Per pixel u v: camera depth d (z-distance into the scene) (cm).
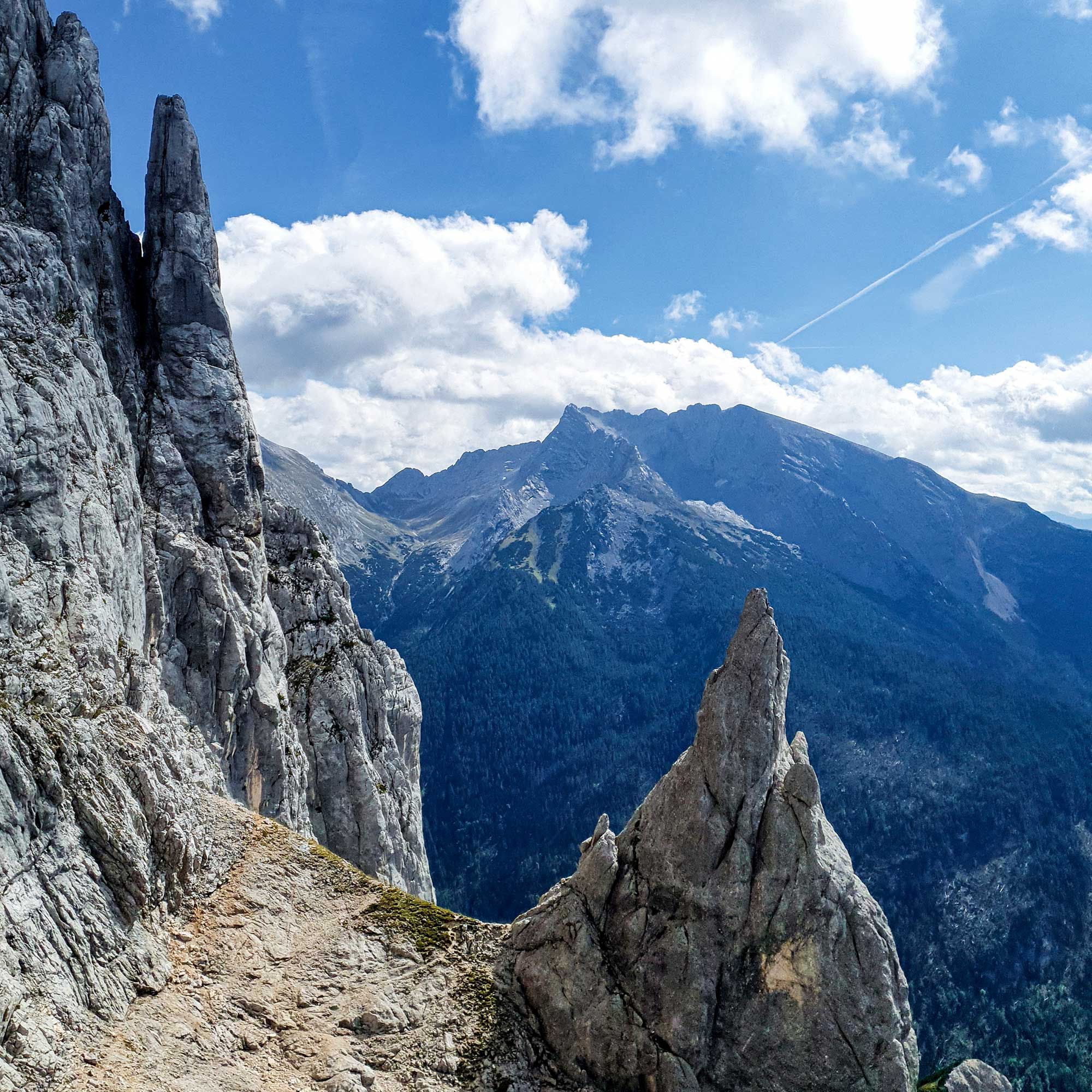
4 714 4559
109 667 5669
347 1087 4528
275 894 5800
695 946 5203
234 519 8331
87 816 4781
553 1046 5238
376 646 11925
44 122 7244
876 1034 5034
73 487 5931
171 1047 4338
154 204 8462
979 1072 6334
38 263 6569
